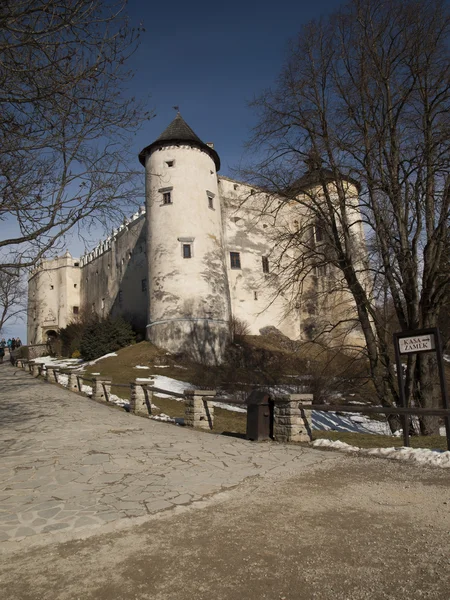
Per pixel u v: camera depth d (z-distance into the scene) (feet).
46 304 195.62
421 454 23.70
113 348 117.91
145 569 11.97
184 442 31.27
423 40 46.03
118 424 40.52
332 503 16.88
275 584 10.91
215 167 128.06
